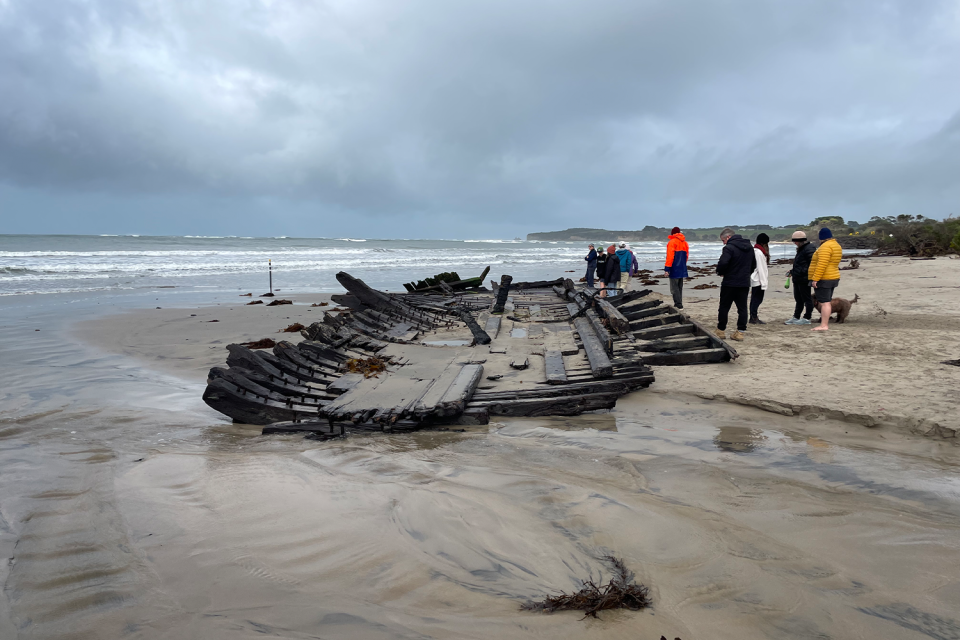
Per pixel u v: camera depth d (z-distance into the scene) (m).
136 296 18.80
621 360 6.90
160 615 2.54
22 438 5.32
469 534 3.24
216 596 2.68
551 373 6.69
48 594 2.73
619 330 8.66
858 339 8.81
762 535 3.20
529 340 9.00
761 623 2.40
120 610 2.59
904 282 18.16
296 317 13.83
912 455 4.56
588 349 7.52
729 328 10.32
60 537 3.31
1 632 2.44
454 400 5.56
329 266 36.34
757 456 4.62
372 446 5.03
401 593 2.67
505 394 6.11
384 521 3.43
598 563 2.92
